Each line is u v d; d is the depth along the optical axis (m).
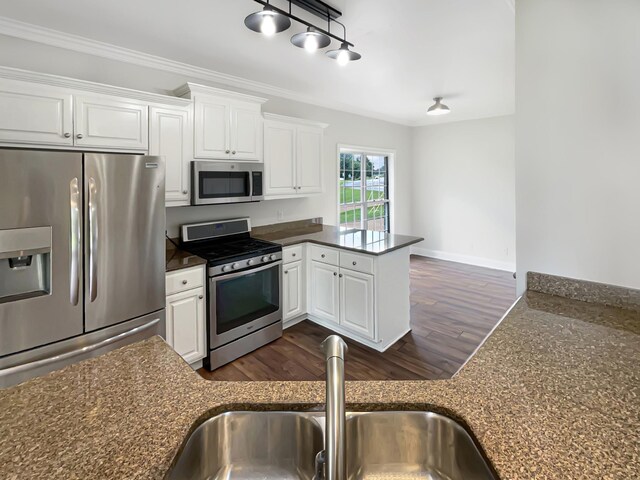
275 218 4.01
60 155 1.78
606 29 1.29
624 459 0.62
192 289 2.52
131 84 2.81
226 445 0.83
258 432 0.84
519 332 1.15
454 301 4.07
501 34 2.50
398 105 4.80
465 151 5.77
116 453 0.67
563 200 1.45
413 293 4.36
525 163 1.53
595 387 0.84
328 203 4.75
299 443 0.83
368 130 5.36
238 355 2.80
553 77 1.43
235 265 2.73
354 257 2.97
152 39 2.51
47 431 0.73
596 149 1.35
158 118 2.53
